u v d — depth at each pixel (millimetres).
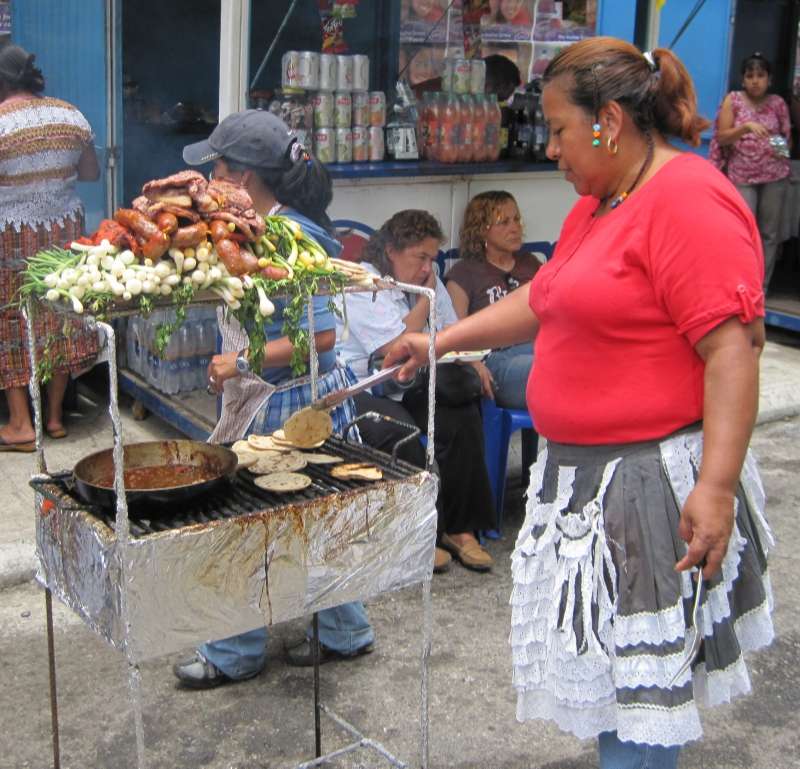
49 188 4246
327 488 2338
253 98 4246
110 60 4531
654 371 2020
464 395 3660
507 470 4500
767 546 2211
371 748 2758
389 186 4559
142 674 3070
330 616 3096
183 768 2668
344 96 4402
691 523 1957
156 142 4855
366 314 3646
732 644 2100
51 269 2090
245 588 2176
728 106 6723
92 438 4703
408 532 2404
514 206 4238
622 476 2047
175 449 2443
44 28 4738
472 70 4734
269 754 2736
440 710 2953
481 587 3672
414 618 3447
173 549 2049
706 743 2840
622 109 2004
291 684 3047
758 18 7254
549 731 2879
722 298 1893
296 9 4359
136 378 4887
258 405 2768
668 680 2004
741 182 6816
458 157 4652
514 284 4320
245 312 2174
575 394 2092
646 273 1976
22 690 2975
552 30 5090
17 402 4512
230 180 2785
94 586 2129
